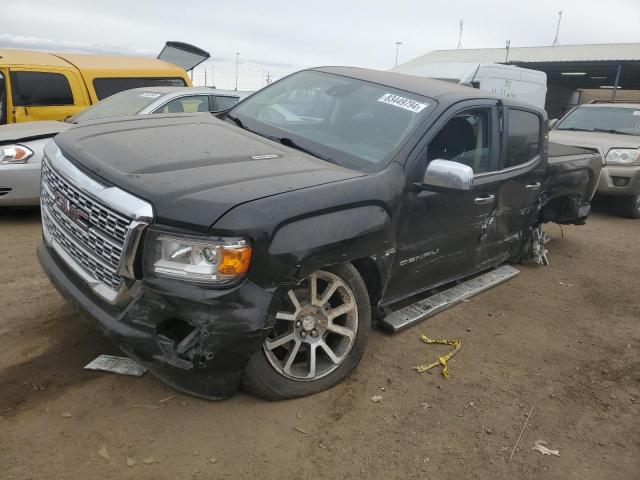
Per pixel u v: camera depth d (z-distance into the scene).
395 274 3.68
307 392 3.21
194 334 2.65
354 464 2.75
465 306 4.87
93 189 2.77
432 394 3.43
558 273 6.10
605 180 9.10
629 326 4.82
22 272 4.61
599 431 3.26
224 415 2.97
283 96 4.43
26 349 3.37
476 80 11.88
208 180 2.77
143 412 2.91
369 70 4.63
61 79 8.62
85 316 2.88
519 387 3.64
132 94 7.75
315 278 3.12
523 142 4.89
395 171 3.45
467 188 3.38
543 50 31.55
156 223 2.56
